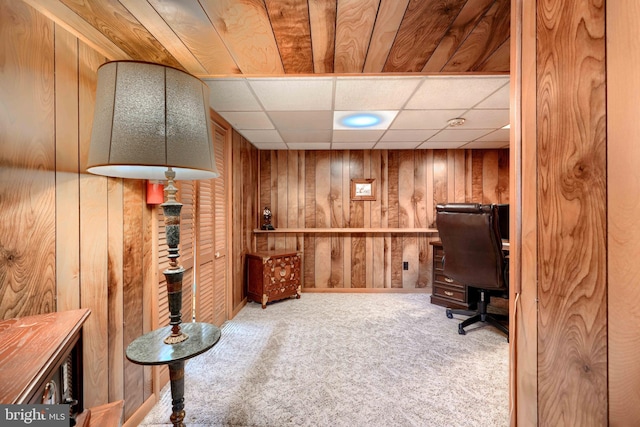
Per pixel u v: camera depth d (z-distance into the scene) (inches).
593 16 22.1
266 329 103.3
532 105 26.9
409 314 118.6
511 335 28.9
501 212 127.9
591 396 22.6
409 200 153.0
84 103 45.0
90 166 34.8
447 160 152.6
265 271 127.4
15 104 34.6
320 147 148.3
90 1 39.0
